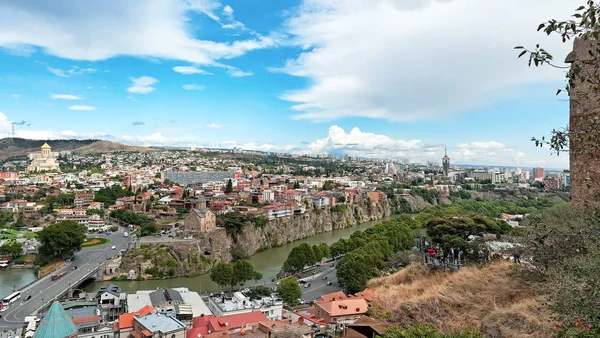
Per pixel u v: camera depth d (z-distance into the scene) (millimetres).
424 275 64125
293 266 147875
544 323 34750
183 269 156750
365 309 91000
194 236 175625
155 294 107688
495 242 80125
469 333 33938
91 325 88438
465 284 48656
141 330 82375
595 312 23203
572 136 22844
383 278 106750
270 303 103688
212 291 135000
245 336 77812
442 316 45062
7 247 176125
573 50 32125
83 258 169250
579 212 32969
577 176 33969
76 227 171250
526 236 39094
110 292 108250
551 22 18359
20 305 112625
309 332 73938
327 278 144875
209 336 76375
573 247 32406
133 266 152000
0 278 155500
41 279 139000
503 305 42188
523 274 43656
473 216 84875
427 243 93500
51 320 78562
